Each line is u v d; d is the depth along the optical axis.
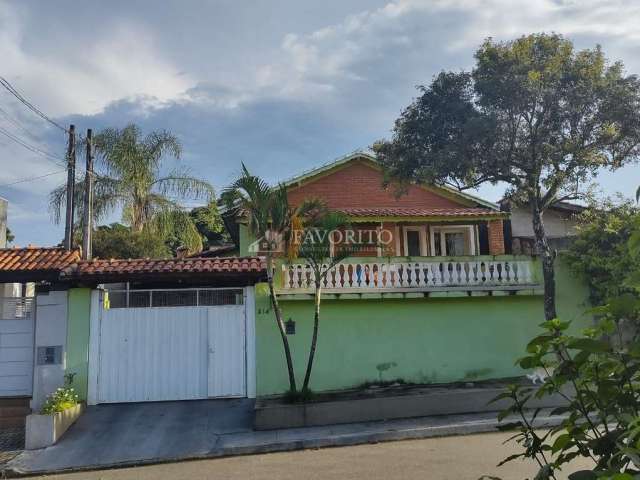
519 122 13.93
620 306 2.11
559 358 2.32
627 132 13.52
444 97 14.35
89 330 13.07
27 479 9.47
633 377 2.16
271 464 9.36
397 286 14.53
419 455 9.34
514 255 15.08
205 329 13.49
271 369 13.71
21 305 13.27
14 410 12.62
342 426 11.58
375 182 20.89
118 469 9.70
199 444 10.71
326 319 14.22
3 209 18.53
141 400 13.07
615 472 1.75
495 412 12.19
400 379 14.29
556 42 13.93
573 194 14.50
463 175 13.99
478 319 14.88
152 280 13.38
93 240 21.91
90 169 18.11
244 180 12.41
